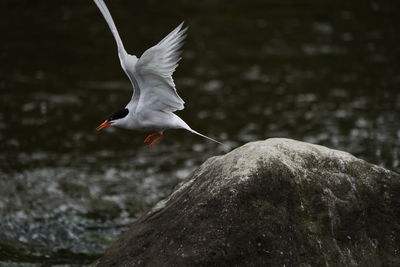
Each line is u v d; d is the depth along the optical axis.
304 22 23.70
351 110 17.70
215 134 16.64
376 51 21.41
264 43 22.19
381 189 8.70
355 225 8.39
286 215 8.03
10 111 17.48
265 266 7.76
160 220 8.48
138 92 9.34
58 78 19.67
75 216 12.55
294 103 18.27
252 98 18.66
